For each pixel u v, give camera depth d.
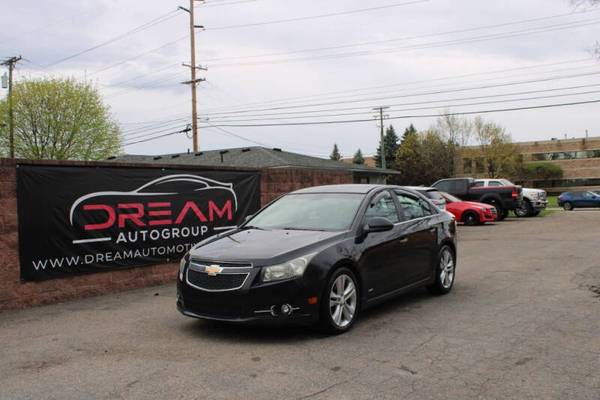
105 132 39.72
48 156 38.34
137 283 8.94
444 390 4.06
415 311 6.70
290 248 5.56
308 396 3.96
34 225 7.62
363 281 6.04
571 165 78.81
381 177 35.78
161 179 9.39
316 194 7.17
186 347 5.29
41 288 7.69
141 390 4.14
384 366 4.62
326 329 5.55
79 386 4.27
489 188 25.28
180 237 9.69
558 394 3.96
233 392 4.05
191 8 33.28
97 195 8.40
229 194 10.75
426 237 7.31
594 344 5.20
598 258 11.14
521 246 13.85
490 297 7.50
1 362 4.97
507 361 4.72
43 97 38.03
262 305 5.28
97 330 6.11
